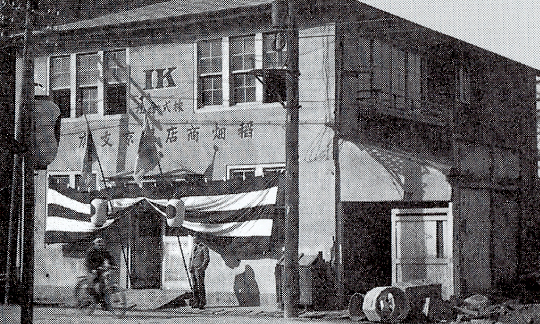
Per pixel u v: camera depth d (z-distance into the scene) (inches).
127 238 1008.2
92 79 1064.2
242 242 929.5
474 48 1158.3
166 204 963.3
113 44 1043.9
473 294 932.0
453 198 880.3
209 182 952.3
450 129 1079.0
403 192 877.8
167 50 1013.8
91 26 1030.4
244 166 959.6
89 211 1015.0
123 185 1005.2
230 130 969.5
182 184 965.2
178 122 997.8
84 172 1029.2
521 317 804.6
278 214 917.2
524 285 1071.6
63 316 821.2
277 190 912.3
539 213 1171.9
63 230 1031.0
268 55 962.7
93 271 864.9
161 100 1010.1
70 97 1074.7
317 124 920.9
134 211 999.6
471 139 1049.5
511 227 1086.4
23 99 529.7
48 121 556.4
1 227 510.6
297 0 916.6
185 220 956.0
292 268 779.4
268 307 903.1
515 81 1283.2
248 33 968.3
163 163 998.4
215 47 992.9
